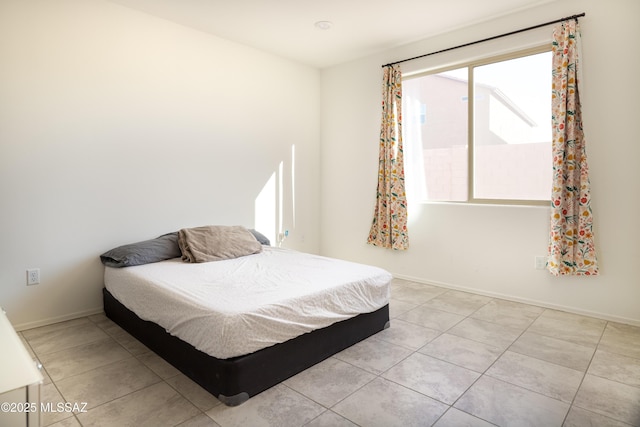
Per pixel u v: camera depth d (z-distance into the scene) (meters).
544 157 3.28
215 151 3.85
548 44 3.19
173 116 3.51
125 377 2.12
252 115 4.16
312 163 4.89
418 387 2.02
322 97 4.91
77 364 2.27
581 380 2.08
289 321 2.10
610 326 2.85
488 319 3.01
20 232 2.73
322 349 2.31
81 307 3.06
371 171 4.45
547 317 3.04
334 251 4.91
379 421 1.74
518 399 1.91
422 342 2.59
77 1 2.91
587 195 2.94
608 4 2.85
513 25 3.30
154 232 3.44
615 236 2.91
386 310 2.82
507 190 3.51
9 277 2.70
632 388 2.00
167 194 3.51
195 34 3.63
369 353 2.42
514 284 3.44
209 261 3.13
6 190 2.65
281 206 4.54
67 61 2.88
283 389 2.00
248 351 1.91
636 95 2.78
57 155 2.86
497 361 2.31
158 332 2.37
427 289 3.84
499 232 3.51
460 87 3.75
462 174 3.79
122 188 3.22
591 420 1.74
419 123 4.08
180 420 1.74
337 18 3.40
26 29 2.69
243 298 2.16
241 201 4.12
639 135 2.78
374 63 4.34
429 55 3.85
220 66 3.84
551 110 3.08
